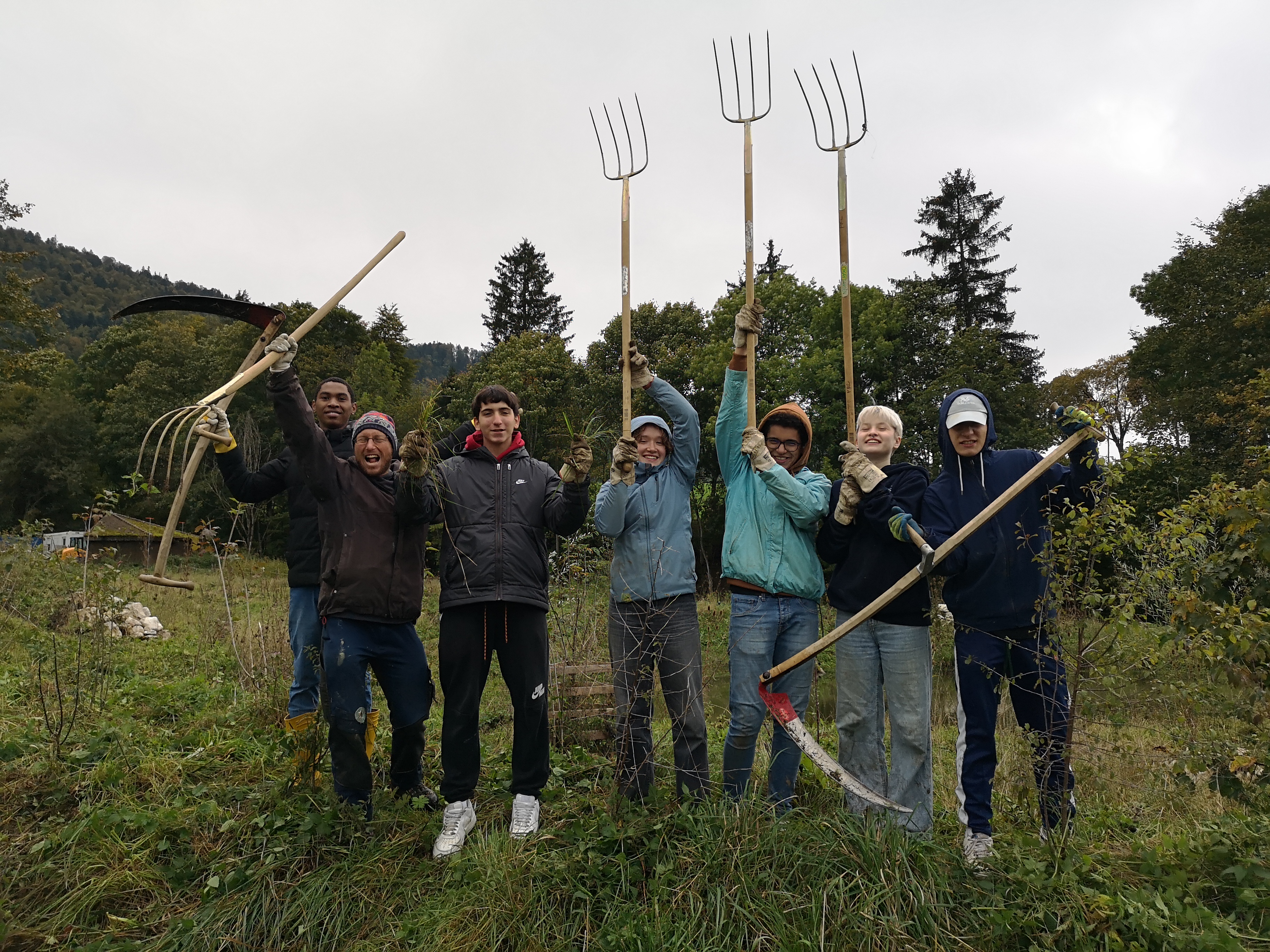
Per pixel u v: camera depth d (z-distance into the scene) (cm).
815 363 2380
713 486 1609
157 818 329
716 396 2481
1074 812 305
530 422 2536
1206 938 222
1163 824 312
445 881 291
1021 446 2405
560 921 267
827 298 2628
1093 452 300
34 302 2317
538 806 330
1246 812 305
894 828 281
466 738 323
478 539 326
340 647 324
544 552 341
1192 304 2273
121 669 591
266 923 275
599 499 336
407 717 349
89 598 550
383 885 292
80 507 3756
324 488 331
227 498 679
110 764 368
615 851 292
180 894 294
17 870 299
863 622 323
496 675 684
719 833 286
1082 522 279
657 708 432
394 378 2836
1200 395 2161
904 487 335
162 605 998
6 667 561
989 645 307
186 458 363
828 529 341
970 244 3444
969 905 257
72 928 275
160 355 3975
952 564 312
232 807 350
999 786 350
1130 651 293
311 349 3169
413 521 334
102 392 4491
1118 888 252
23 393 4206
